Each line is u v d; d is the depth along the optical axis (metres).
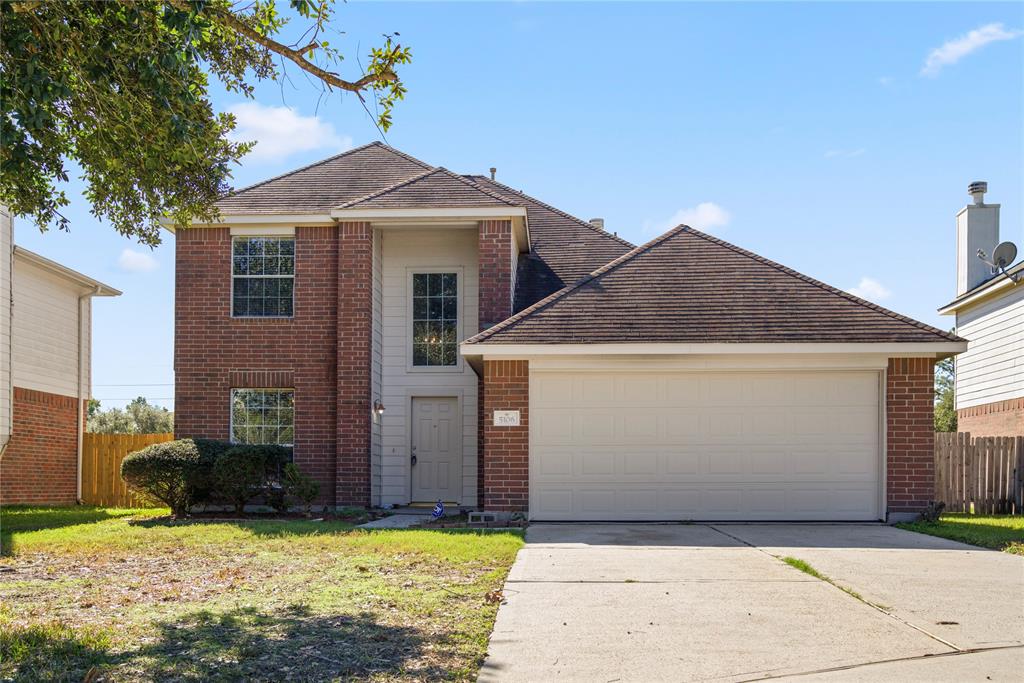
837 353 14.23
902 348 14.05
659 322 14.62
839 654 5.93
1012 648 6.07
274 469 16.34
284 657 5.76
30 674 5.32
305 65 7.42
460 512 16.56
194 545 11.23
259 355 17.84
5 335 15.45
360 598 7.61
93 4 7.78
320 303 17.88
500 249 17.45
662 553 10.45
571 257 20.53
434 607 7.25
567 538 12.09
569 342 14.27
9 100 7.34
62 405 20.83
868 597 7.73
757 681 5.36
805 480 14.39
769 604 7.43
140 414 45.88
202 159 8.83
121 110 8.12
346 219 17.50
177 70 7.68
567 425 14.55
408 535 12.08
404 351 18.56
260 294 18.03
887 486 14.23
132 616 6.91
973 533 12.27
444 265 18.66
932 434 14.25
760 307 14.89
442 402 18.59
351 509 16.58
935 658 5.84
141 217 9.98
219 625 6.60
